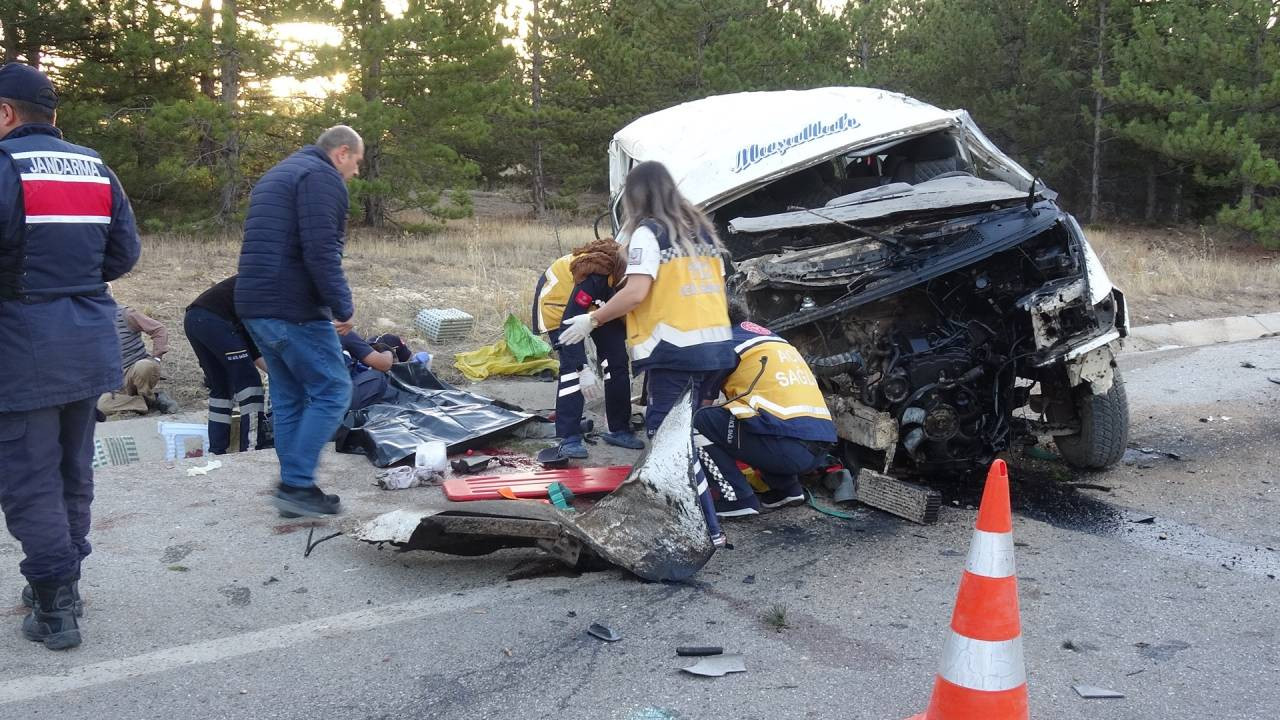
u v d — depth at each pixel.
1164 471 5.79
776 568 4.25
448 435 5.88
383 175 18.31
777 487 4.99
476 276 12.45
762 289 5.11
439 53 17.47
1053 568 4.29
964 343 5.19
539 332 5.96
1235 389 7.75
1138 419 6.94
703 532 4.04
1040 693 3.18
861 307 5.24
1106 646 3.52
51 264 3.28
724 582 4.08
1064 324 5.08
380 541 4.02
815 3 25.88
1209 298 12.19
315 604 3.80
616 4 26.86
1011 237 4.96
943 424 5.05
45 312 3.28
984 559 2.74
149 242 15.12
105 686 3.18
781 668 3.33
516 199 28.69
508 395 7.52
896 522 4.88
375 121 16.55
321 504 4.67
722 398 5.05
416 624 3.64
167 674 3.27
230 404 6.35
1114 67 22.00
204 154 16.70
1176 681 3.27
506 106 23.36
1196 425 6.76
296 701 3.12
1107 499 5.30
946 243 5.03
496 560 4.27
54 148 3.30
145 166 17.05
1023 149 24.05
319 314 4.52
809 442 4.88
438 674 3.28
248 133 16.73
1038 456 6.12
